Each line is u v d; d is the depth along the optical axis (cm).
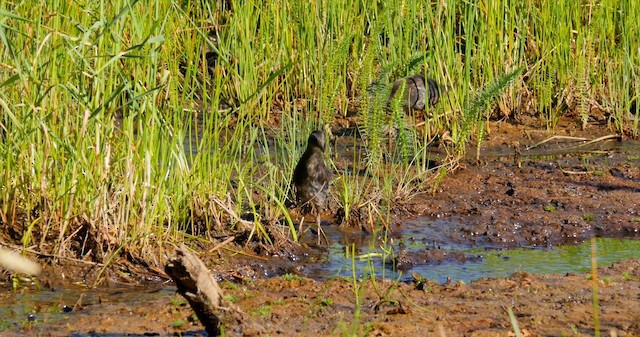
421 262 1174
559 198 1458
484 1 1875
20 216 1139
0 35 946
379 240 1270
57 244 1087
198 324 880
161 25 1159
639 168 1633
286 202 1350
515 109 1934
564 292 998
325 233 1279
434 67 1831
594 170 1619
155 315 912
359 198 1336
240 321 838
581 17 2027
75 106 1124
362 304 950
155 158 1120
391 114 1482
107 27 1009
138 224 1112
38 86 1046
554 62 1928
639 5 1934
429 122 1783
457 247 1258
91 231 1097
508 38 1948
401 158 1625
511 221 1356
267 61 1797
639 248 1258
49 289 1037
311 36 1820
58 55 1073
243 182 1232
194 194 1194
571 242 1295
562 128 1894
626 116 1886
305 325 865
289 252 1182
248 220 1267
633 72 1886
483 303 955
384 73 1344
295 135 1519
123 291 1038
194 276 815
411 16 1831
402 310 916
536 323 881
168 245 1135
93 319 904
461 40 2023
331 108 1448
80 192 1108
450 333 848
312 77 1855
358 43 1917
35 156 1110
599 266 1131
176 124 1144
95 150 1093
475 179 1547
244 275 1104
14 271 1047
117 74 1157
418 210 1387
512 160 1688
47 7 1108
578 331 854
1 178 1116
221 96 1839
